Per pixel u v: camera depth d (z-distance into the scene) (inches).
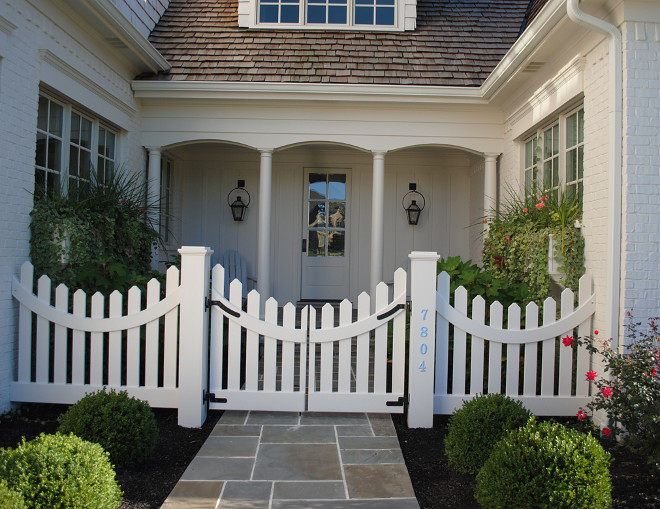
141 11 268.1
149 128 264.7
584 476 95.2
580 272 172.7
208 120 263.9
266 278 263.7
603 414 154.2
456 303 163.5
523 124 237.5
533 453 100.0
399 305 162.2
